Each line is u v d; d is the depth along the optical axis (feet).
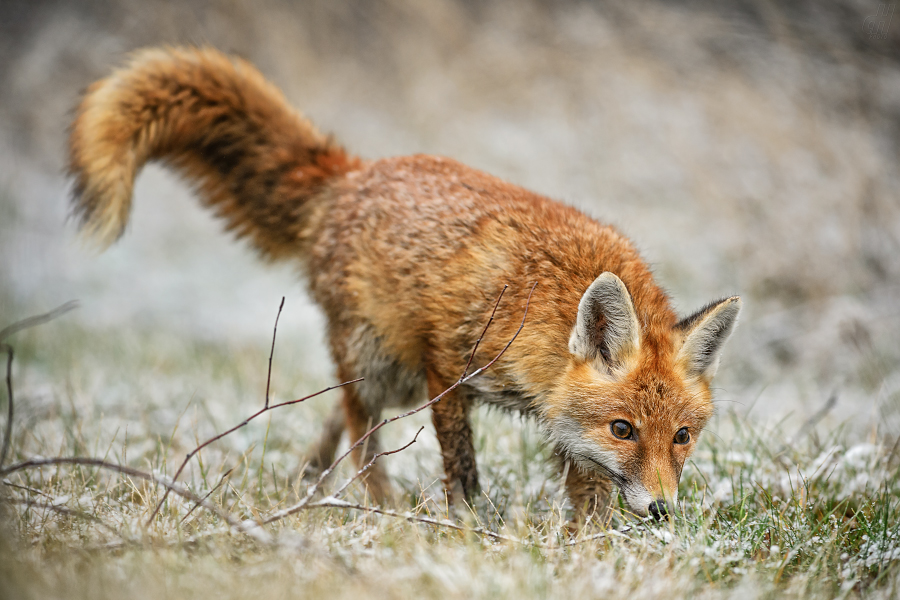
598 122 74.79
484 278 26.40
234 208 35.81
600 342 25.08
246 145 34.55
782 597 20.03
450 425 27.14
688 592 19.80
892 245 55.52
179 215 87.71
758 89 70.08
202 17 94.27
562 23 84.38
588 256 26.61
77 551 19.79
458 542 22.68
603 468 25.30
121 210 31.99
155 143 33.60
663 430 24.18
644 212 65.92
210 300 71.31
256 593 17.98
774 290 56.34
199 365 49.39
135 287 74.59
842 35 69.72
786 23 71.72
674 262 59.62
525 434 33.71
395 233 28.68
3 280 69.77
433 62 86.17
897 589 20.81
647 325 25.40
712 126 69.00
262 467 26.63
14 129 95.96
